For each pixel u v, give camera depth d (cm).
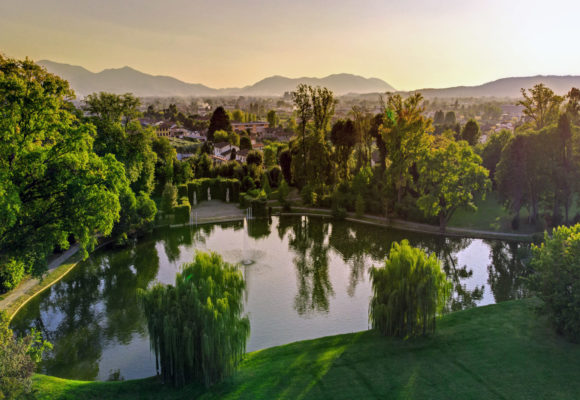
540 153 4831
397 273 2505
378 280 2586
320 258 4394
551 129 4825
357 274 3934
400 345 2402
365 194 6300
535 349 2297
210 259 2261
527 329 2534
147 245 4831
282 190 6769
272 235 5309
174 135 18750
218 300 2019
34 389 1894
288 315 3100
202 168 8138
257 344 2684
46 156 2592
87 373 2412
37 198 2669
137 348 2677
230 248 4725
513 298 3359
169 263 4253
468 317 2769
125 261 4303
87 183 2661
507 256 4378
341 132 6538
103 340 2777
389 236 5172
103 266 4156
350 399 1927
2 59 3194
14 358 1642
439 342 2412
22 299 3316
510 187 5016
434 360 2233
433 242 4900
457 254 4484
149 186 6059
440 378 2072
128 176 5175
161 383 2108
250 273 3956
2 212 2228
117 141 5188
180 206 5741
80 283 3731
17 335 2820
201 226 5703
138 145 5362
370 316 2627
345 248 4734
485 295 3434
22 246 2559
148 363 2509
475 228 5241
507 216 5441
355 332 2667
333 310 3181
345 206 6375
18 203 2306
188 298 2033
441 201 5275
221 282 2197
